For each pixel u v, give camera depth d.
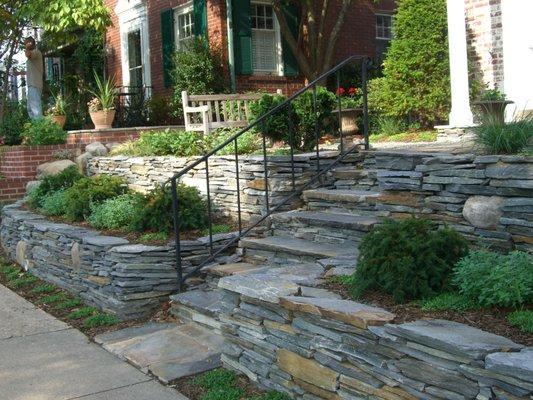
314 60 13.10
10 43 14.12
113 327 5.83
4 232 9.25
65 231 7.07
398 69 9.75
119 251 5.96
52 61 19.78
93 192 7.80
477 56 9.65
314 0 13.60
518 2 8.98
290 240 5.84
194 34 13.52
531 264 3.57
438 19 9.64
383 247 3.87
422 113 9.82
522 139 4.66
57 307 6.61
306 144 8.02
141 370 4.79
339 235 5.52
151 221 6.58
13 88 19.06
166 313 5.93
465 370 2.95
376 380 3.40
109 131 11.45
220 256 6.18
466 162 4.66
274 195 6.57
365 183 6.20
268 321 4.16
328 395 3.71
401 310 3.62
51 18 11.56
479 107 7.93
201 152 8.46
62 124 12.92
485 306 3.53
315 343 3.75
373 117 10.20
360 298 3.90
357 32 14.33
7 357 5.19
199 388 4.41
